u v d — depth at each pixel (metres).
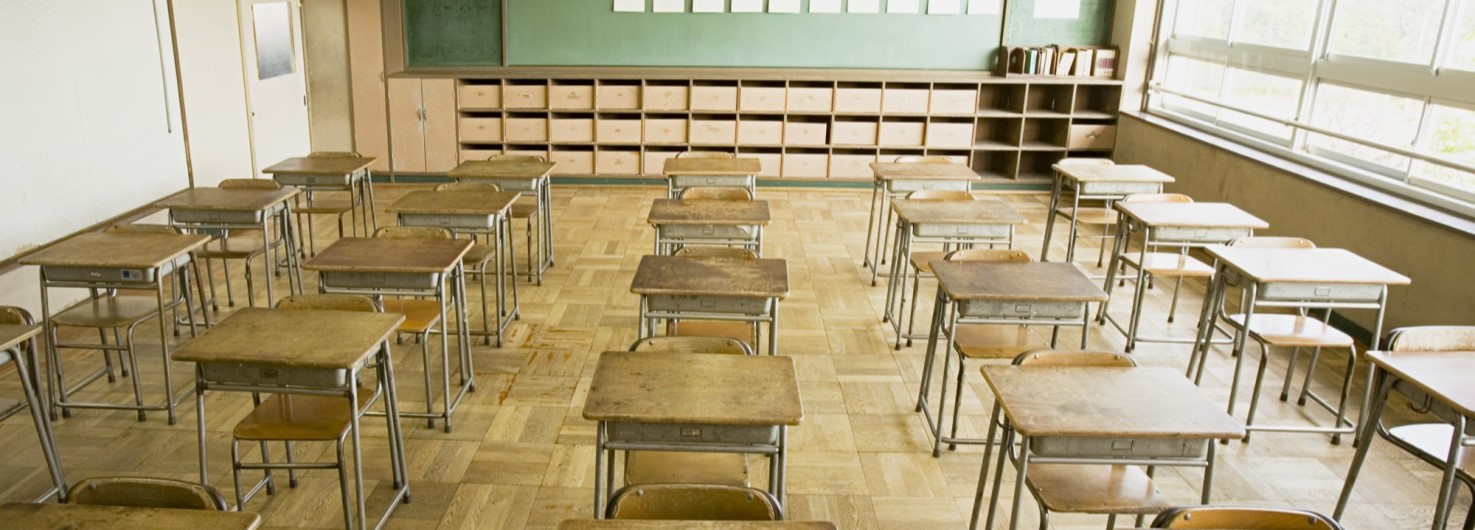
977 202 4.98
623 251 6.45
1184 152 7.18
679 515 2.05
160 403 3.95
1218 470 3.59
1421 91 5.04
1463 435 2.64
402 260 3.66
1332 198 5.38
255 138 7.17
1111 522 2.90
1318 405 4.20
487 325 4.67
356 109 8.24
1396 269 4.87
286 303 3.16
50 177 4.82
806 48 8.50
